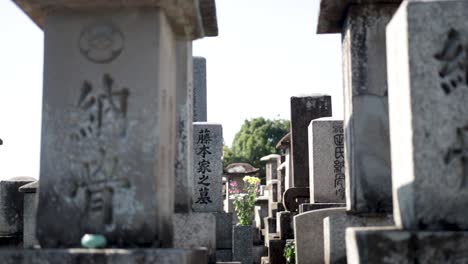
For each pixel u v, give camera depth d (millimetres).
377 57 6586
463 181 4219
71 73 4801
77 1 4742
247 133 48312
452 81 4277
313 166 11219
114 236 4625
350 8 6645
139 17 4809
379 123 6535
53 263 4207
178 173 6703
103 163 4707
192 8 4977
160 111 4762
